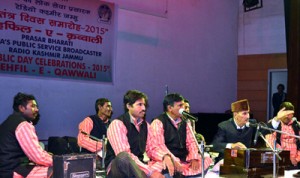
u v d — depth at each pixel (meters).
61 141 5.23
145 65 7.45
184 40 8.14
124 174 3.45
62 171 3.12
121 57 7.08
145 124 3.94
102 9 6.79
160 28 7.71
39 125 6.05
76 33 6.48
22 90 5.91
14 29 5.83
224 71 8.91
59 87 6.29
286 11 8.20
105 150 4.20
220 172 3.99
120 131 3.64
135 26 7.29
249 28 9.04
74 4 6.44
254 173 3.77
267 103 8.78
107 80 6.88
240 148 3.95
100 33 6.77
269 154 3.90
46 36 6.15
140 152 3.80
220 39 8.84
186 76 8.17
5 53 5.75
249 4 9.02
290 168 4.36
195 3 8.36
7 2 5.76
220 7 8.86
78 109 6.51
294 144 4.83
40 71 6.10
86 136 5.20
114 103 6.96
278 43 8.66
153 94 7.56
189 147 4.22
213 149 4.55
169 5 7.87
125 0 7.13
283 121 4.88
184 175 4.09
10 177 3.51
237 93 9.14
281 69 8.62
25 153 3.58
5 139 3.56
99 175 4.08
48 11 6.16
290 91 8.08
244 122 4.54
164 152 3.82
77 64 6.50
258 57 8.91
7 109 5.77
